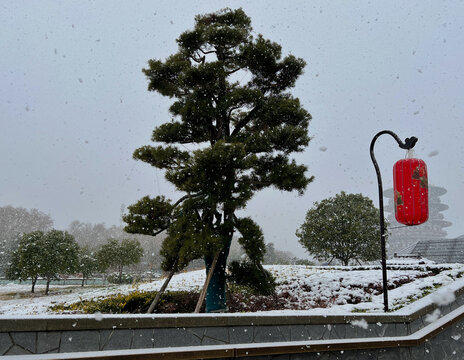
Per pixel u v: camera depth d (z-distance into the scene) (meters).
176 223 7.25
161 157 7.88
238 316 4.29
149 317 3.76
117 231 75.19
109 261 28.08
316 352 4.59
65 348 3.33
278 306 8.28
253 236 7.30
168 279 7.16
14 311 8.81
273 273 12.79
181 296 9.05
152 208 7.59
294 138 7.91
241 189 7.12
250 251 7.26
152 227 7.55
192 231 7.02
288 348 4.28
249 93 7.76
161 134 8.38
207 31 8.01
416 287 7.74
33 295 20.31
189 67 7.72
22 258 21.80
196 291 10.06
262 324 4.41
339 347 4.65
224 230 7.38
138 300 8.50
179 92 8.55
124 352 3.46
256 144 7.72
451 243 18.75
